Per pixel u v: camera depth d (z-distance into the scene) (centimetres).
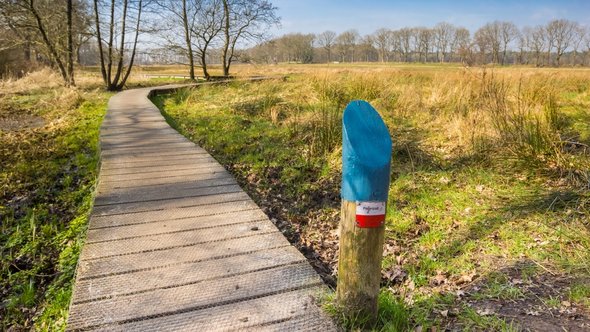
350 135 178
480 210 358
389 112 779
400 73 1380
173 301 215
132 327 195
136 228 306
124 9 1582
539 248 282
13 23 1430
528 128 497
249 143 650
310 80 1183
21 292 286
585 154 459
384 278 272
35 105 1128
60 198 452
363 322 196
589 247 274
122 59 1636
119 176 441
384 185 180
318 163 537
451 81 945
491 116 572
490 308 219
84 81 1747
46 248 345
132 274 241
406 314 212
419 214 366
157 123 782
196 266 251
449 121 667
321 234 358
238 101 1025
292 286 230
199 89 1436
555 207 342
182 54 2273
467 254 288
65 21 1547
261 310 209
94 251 268
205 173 453
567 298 223
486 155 482
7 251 341
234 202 364
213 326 197
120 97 1257
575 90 1041
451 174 453
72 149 645
